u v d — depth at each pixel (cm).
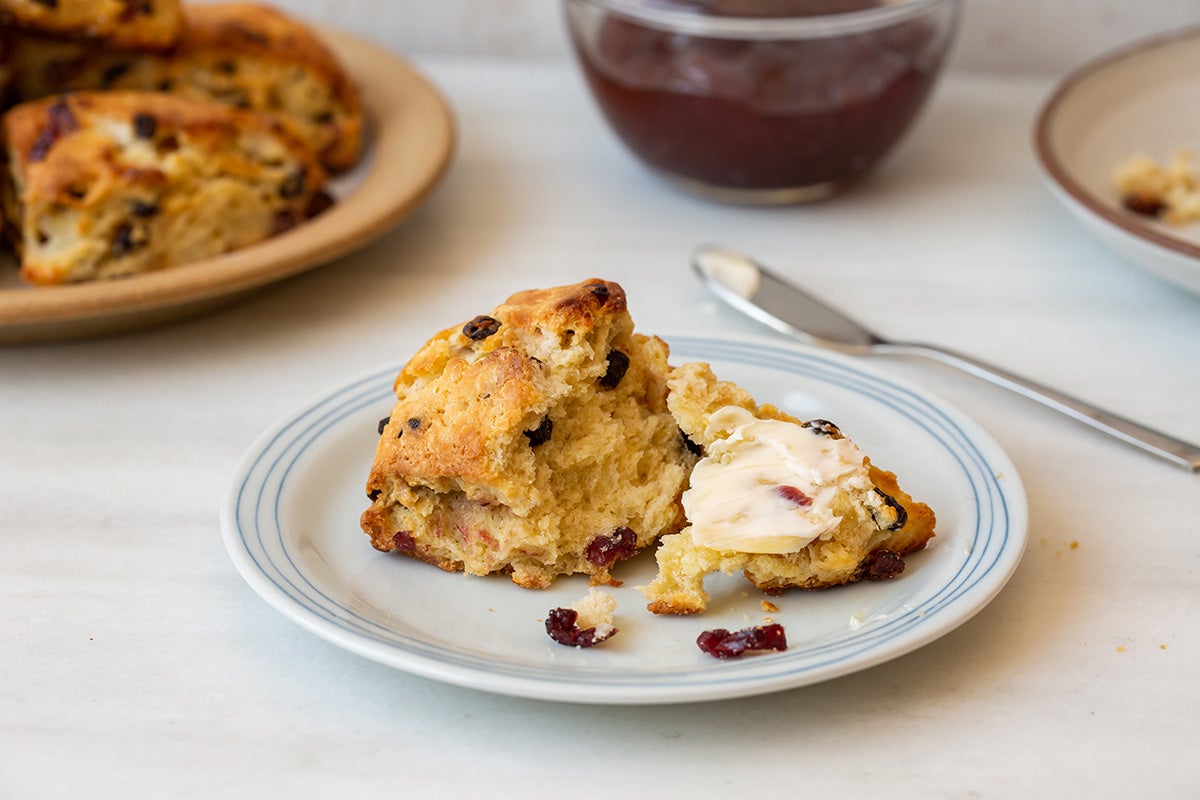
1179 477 45
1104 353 51
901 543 40
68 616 40
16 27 59
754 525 39
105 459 46
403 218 55
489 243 58
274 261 51
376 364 51
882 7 56
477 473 40
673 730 37
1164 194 57
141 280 50
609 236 59
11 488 45
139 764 36
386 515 41
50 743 37
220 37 61
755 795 35
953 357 49
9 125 55
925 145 66
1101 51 75
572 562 41
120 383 50
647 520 42
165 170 54
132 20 58
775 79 56
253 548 40
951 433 44
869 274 56
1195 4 73
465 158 65
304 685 38
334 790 35
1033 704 37
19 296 49
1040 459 46
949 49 59
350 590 40
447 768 36
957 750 36
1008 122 68
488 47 77
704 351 48
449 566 41
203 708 37
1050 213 60
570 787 35
